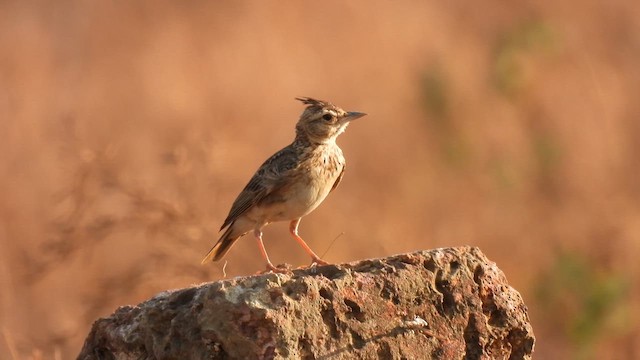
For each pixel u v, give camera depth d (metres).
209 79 21.14
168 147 16.69
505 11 24.64
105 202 15.19
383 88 20.52
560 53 21.39
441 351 8.45
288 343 7.73
